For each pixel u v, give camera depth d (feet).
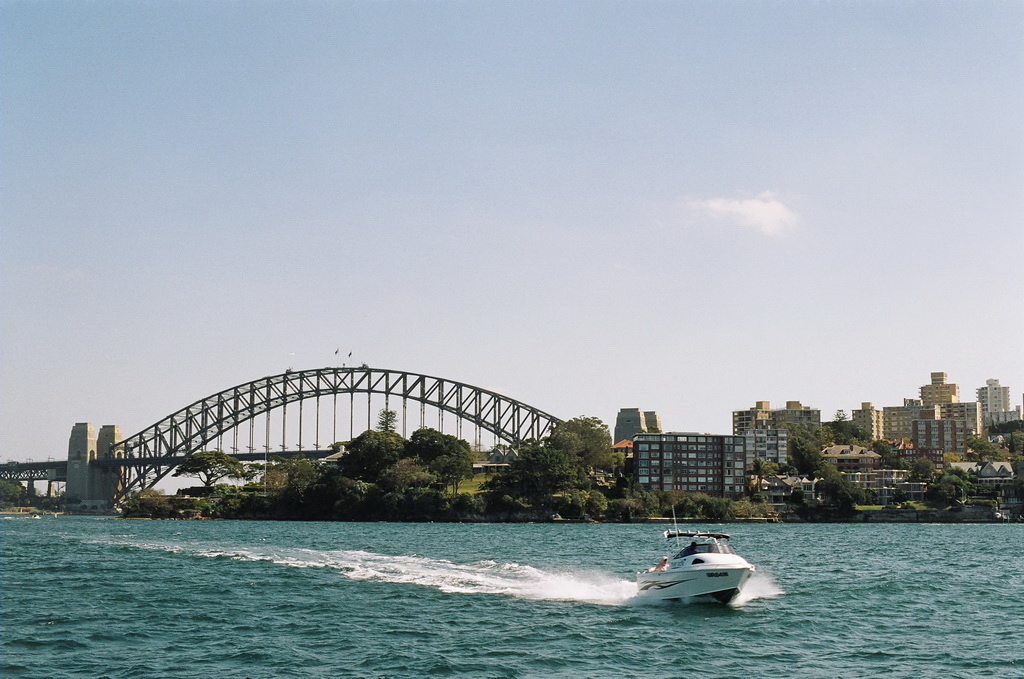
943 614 227.40
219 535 595.47
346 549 435.53
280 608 227.81
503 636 193.06
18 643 186.60
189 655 176.24
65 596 250.57
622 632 197.88
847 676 163.43
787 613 223.71
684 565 237.04
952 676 163.22
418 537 577.43
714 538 242.99
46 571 317.83
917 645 188.75
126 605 233.76
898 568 354.74
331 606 230.68
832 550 474.49
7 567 333.42
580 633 196.24
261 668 166.40
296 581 281.33
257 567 329.11
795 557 415.44
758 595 255.91
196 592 257.14
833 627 206.90
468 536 597.11
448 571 311.68
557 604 233.76
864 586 283.18
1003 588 282.97
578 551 437.99
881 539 605.31
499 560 371.35
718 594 231.50
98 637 192.44
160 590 262.06
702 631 199.82
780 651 181.98
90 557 380.78
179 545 468.75
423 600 240.32
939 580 306.35
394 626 203.92
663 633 197.16
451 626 203.82
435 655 176.14
